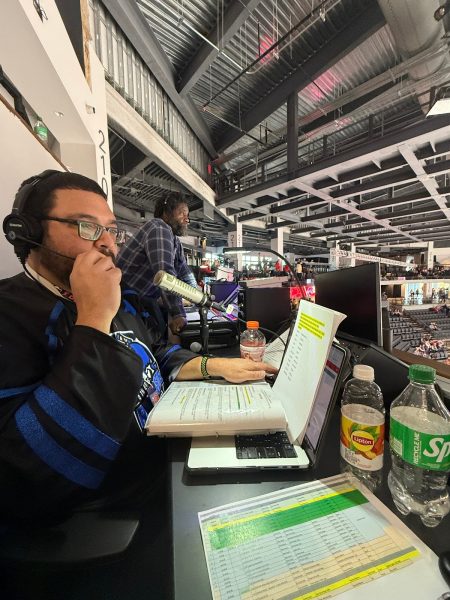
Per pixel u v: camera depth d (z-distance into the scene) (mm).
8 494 390
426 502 399
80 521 426
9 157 892
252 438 529
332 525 356
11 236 568
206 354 1010
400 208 8422
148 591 451
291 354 674
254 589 282
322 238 13180
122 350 465
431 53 2926
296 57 3543
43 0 1183
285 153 5535
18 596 441
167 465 515
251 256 12172
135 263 1426
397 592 276
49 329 524
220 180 6375
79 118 1721
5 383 439
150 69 3277
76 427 405
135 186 5520
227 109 4637
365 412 489
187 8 2699
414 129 3545
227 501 402
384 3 2402
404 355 991
